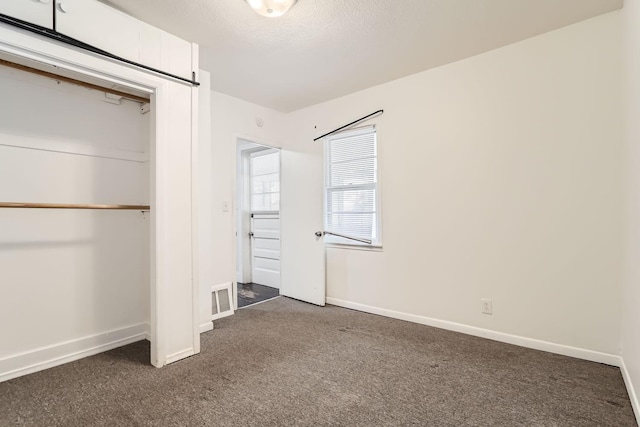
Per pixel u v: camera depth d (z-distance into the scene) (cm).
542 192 244
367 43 252
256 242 511
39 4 167
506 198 260
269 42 249
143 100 257
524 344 252
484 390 189
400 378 203
